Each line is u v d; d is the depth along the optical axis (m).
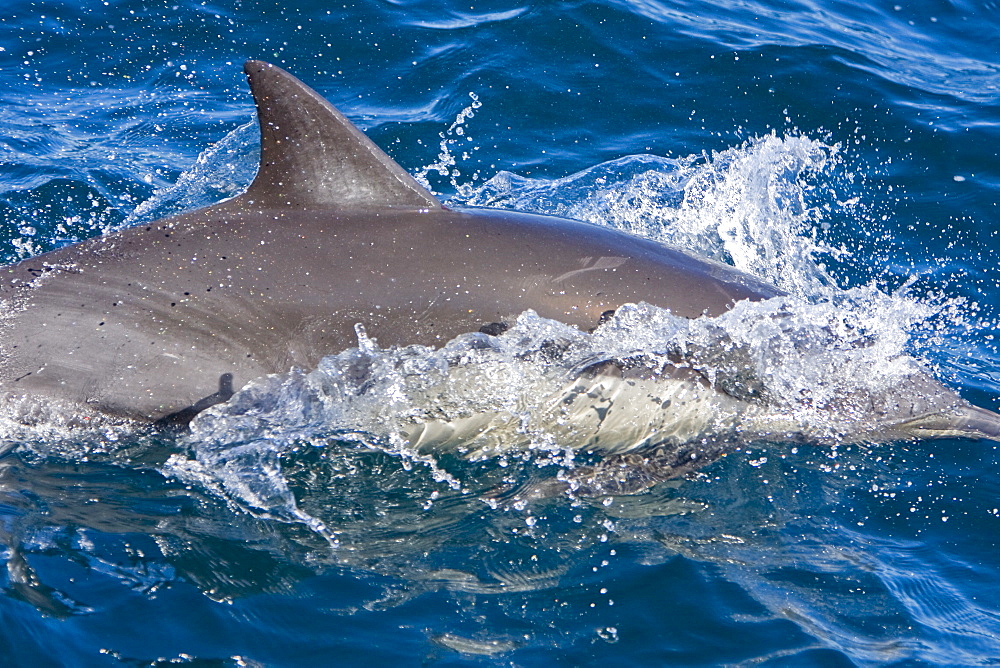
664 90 43.91
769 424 26.91
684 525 24.00
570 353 25.27
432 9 48.09
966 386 29.28
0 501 22.45
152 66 43.41
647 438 26.59
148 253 24.84
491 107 42.28
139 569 21.23
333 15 46.69
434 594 21.55
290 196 25.78
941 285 34.06
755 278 28.41
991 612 21.92
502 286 25.11
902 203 38.09
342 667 19.61
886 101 43.88
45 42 43.94
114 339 23.78
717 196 37.06
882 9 54.06
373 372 24.41
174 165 37.91
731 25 49.25
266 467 24.64
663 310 25.75
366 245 25.09
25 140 38.31
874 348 27.94
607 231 27.55
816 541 23.73
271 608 20.75
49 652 19.08
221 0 46.69
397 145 39.81
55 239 33.47
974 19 53.56
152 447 24.08
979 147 41.19
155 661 19.27
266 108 25.34
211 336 23.92
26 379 23.56
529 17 47.41
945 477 25.97
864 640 20.95
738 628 21.08
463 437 25.91
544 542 23.23
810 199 37.97
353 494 24.33
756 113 42.91
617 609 21.42
